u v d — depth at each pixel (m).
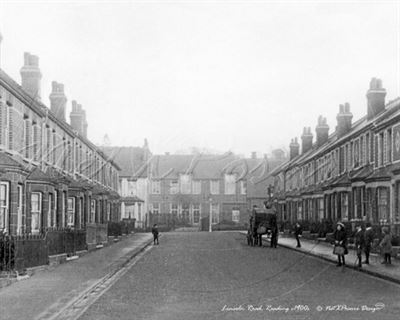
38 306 13.17
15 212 23.53
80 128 44.16
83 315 12.16
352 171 39.31
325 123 55.12
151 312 12.46
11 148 24.61
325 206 44.81
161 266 23.50
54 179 28.45
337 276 19.56
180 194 79.88
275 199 66.94
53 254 23.70
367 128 35.78
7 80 23.11
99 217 45.25
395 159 30.81
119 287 16.77
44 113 29.78
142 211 74.94
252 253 31.19
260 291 15.69
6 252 18.30
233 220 79.94
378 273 19.44
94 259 26.38
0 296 14.73
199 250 34.00
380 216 31.61
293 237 50.16
